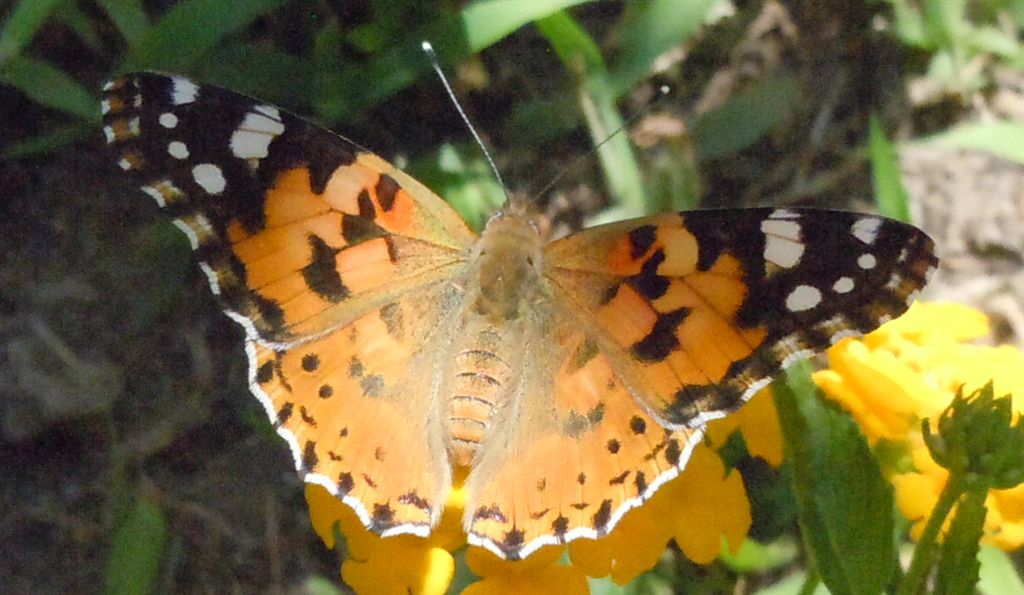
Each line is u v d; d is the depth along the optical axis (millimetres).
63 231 280
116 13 278
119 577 263
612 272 226
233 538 274
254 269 224
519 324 227
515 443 224
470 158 284
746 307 222
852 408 231
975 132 286
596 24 291
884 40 297
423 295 229
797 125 293
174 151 222
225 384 279
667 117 291
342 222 226
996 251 292
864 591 229
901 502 229
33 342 274
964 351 235
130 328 278
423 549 226
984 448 215
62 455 275
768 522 269
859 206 291
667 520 226
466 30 271
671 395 223
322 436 223
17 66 275
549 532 222
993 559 256
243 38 283
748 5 296
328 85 279
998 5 295
